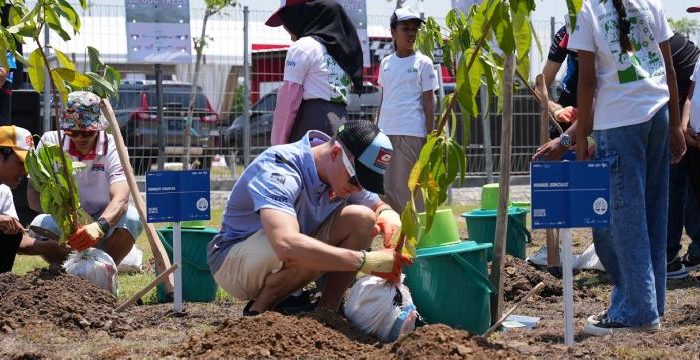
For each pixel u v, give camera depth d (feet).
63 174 19.77
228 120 47.65
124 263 26.18
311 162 16.46
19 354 15.66
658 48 16.92
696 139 23.52
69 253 22.47
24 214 36.65
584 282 23.36
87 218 22.24
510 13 15.06
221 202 46.85
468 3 23.86
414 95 28.60
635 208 16.55
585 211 15.20
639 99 16.47
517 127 50.70
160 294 22.04
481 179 50.49
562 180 15.12
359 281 16.43
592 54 16.65
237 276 17.37
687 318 18.33
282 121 23.34
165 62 43.65
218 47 48.14
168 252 22.53
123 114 45.47
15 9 19.43
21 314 17.80
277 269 16.99
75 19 19.12
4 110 29.73
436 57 40.09
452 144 15.25
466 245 17.24
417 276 17.19
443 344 13.92
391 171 28.66
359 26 43.96
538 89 23.03
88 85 19.08
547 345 15.93
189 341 15.31
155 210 19.11
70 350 16.24
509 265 23.00
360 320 16.10
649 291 16.63
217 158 47.50
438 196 15.33
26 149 21.83
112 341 17.03
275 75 47.98
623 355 15.19
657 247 17.46
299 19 23.84
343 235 17.03
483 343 14.25
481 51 15.79
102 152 22.29
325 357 14.62
